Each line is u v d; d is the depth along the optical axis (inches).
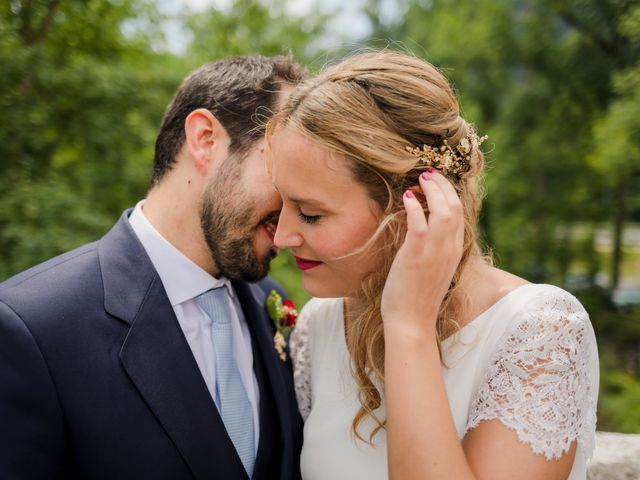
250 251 66.3
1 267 209.2
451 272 52.6
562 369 52.1
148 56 297.3
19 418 52.5
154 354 58.8
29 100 240.1
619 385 343.0
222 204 64.4
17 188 228.1
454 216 52.2
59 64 255.1
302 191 53.1
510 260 513.0
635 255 755.4
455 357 58.7
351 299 69.9
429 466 46.7
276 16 335.3
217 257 65.7
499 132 517.7
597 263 522.3
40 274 59.5
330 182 52.8
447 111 56.1
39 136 239.8
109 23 277.1
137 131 267.1
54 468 53.9
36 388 53.1
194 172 65.6
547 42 509.7
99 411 55.2
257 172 64.3
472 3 544.1
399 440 48.1
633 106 343.9
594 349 57.1
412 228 51.5
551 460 49.3
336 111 52.3
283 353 73.1
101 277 60.4
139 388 56.9
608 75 480.4
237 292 72.5
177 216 66.0
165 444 57.0
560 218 503.8
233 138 65.0
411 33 577.9
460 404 56.9
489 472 49.0
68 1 260.8
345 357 68.3
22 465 51.9
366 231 54.9
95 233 233.9
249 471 65.1
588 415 55.3
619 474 72.2
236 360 68.3
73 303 57.4
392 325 51.8
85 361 55.7
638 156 357.7
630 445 75.7
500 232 507.2
